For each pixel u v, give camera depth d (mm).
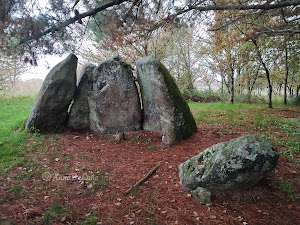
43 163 4039
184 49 15836
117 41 5020
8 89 12383
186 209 2918
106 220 2654
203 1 4461
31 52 4016
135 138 5555
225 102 11625
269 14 5977
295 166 3910
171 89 5359
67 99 5914
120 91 5863
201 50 14758
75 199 3035
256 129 6066
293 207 2889
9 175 3467
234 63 10531
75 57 5781
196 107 9648
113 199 3094
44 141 5113
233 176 2957
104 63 5914
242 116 7477
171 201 3080
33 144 4824
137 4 4484
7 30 3701
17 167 3768
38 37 3859
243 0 5078
